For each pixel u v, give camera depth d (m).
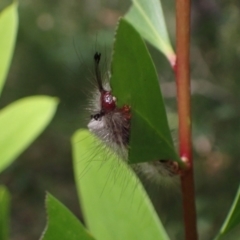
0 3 0.95
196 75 0.83
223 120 0.76
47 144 0.93
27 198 0.89
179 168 0.28
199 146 0.78
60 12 0.98
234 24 0.81
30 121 0.29
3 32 0.31
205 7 0.82
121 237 0.30
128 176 0.31
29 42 0.91
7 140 0.29
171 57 0.31
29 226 0.86
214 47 0.83
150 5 0.32
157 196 0.60
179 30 0.29
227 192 0.73
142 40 0.26
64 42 0.90
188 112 0.29
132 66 0.26
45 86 0.89
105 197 0.31
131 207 0.31
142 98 0.27
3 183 0.88
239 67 0.81
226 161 0.75
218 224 0.69
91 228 0.30
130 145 0.27
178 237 0.62
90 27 0.98
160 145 0.27
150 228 0.31
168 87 0.84
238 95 0.78
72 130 0.86
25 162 0.91
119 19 0.26
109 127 0.28
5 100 0.94
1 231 0.26
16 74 0.93
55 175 0.92
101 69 0.30
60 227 0.27
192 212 0.28
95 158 0.30
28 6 0.95
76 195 0.90
